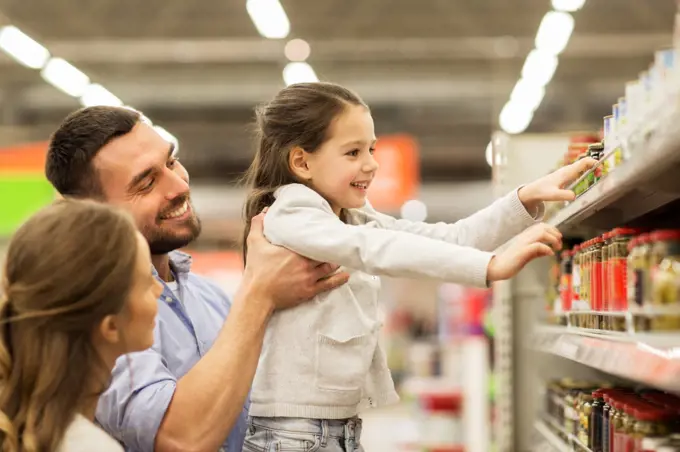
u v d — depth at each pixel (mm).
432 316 23219
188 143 19922
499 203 2305
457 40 12992
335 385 2102
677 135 1307
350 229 2002
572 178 2217
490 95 16047
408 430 10430
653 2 11297
